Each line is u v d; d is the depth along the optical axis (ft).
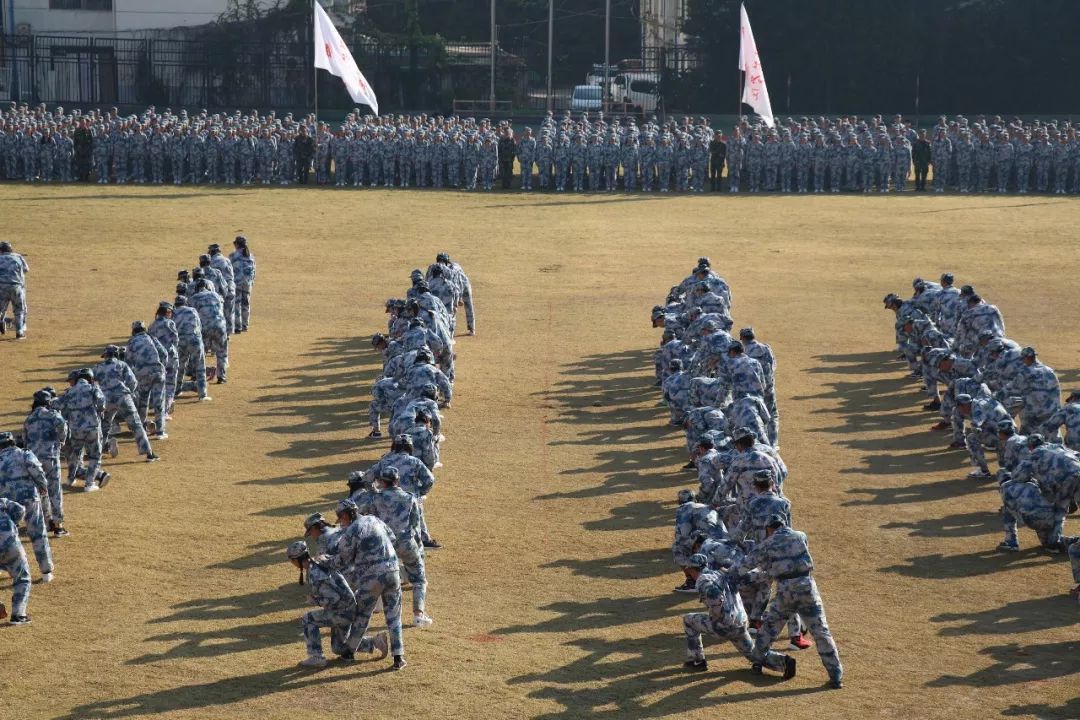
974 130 182.70
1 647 44.19
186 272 89.20
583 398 80.84
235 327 98.89
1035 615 47.67
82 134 178.40
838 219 154.51
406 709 39.91
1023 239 140.46
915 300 88.99
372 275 121.49
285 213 154.40
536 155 180.24
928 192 179.73
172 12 248.73
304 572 51.13
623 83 257.34
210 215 151.84
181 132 179.22
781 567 41.83
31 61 229.66
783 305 109.09
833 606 48.47
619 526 57.47
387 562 43.19
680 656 44.14
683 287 90.12
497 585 50.47
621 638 45.57
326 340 96.78
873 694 41.16
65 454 61.82
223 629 46.01
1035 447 54.34
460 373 87.04
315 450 69.36
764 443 60.95
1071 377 83.92
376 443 70.74
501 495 61.77
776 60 244.22
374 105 178.50
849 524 57.77
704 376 71.82
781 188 181.37
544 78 304.91
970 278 119.96
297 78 245.24
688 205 166.30
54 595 48.96
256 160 181.06
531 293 114.11
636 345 95.25
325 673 42.55
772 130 179.52
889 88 243.81
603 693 41.14
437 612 47.83
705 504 53.52
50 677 41.91
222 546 54.39
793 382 84.79
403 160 180.14
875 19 239.91
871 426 74.64
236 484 63.16
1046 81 240.53
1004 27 239.09
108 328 98.89
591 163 179.32
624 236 143.02
